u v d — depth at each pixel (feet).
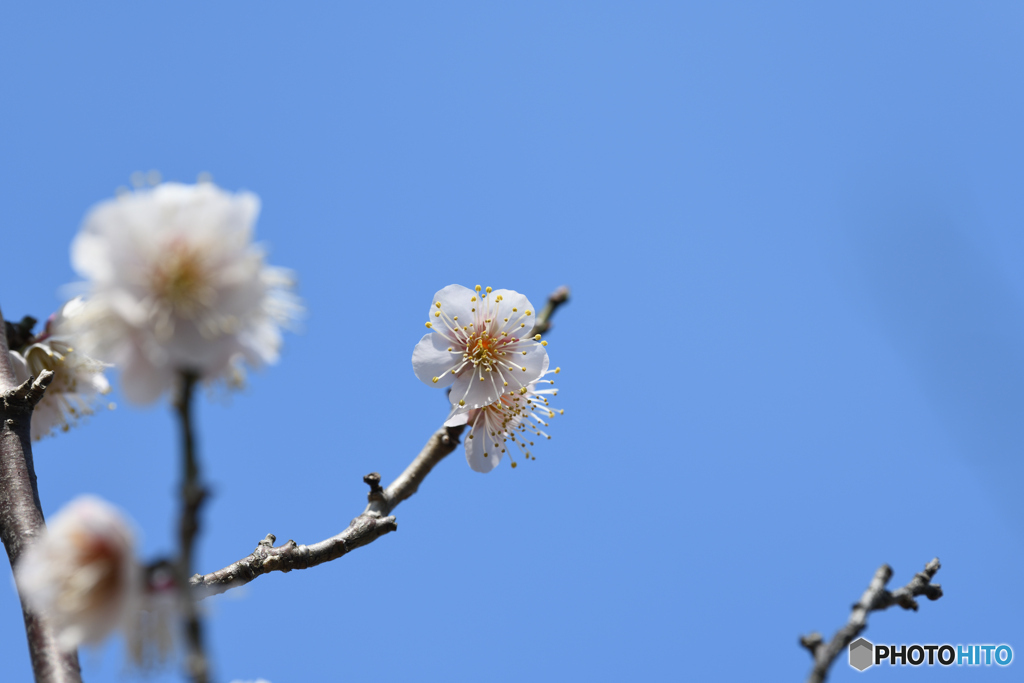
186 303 1.52
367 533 1.96
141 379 1.52
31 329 1.99
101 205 1.52
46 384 1.95
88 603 1.44
